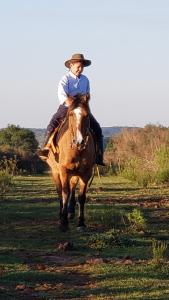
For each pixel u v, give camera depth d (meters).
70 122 11.58
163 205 16.14
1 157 40.19
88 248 10.49
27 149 46.03
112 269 8.88
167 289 7.84
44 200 17.59
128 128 41.00
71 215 13.46
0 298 7.51
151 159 27.70
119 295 7.60
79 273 8.75
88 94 11.66
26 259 9.64
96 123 12.33
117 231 11.83
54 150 12.30
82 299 7.50
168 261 9.28
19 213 14.41
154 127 38.97
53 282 8.32
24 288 7.96
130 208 15.30
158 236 11.52
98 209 14.61
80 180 12.26
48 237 11.62
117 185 23.72
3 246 10.68
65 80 12.46
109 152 39.50
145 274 8.57
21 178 30.42
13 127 54.16
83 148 11.54
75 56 12.38
